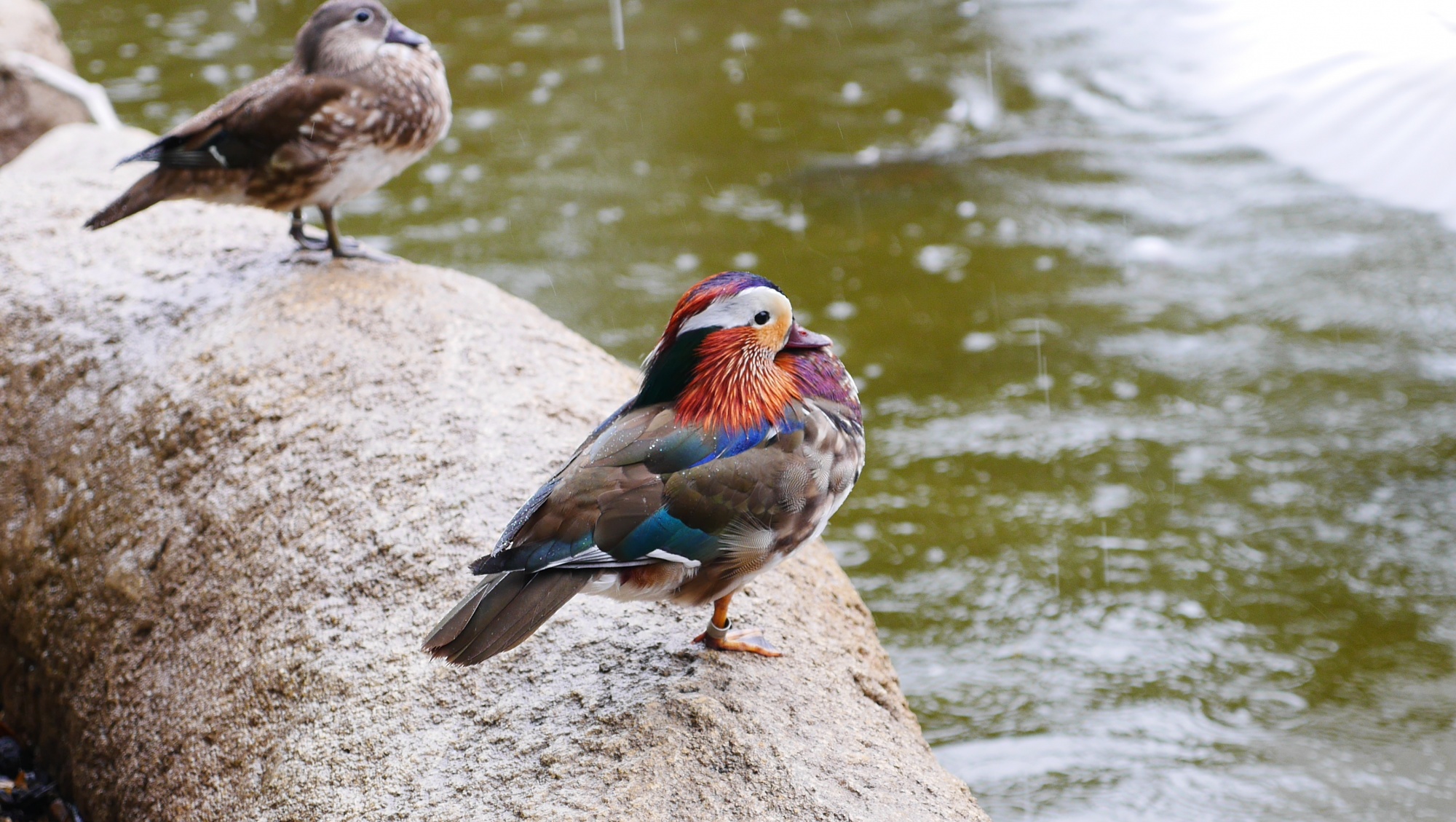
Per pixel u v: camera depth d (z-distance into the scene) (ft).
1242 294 55.16
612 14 83.41
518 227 59.06
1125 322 53.67
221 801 19.98
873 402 48.83
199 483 24.32
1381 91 30.71
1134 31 78.59
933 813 17.19
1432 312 53.47
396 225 59.06
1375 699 36.17
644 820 16.65
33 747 26.12
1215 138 66.80
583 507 16.34
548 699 18.83
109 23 81.05
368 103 27.76
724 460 16.93
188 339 27.12
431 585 21.01
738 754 17.58
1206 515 43.24
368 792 18.34
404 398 24.70
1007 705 36.01
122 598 23.86
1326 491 44.34
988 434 47.21
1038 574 40.83
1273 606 39.60
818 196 62.18
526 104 70.85
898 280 56.24
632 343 50.72
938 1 84.89
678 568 16.85
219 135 27.53
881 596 40.14
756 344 17.39
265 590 22.07
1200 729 35.09
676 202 61.46
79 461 26.14
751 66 75.56
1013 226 60.13
